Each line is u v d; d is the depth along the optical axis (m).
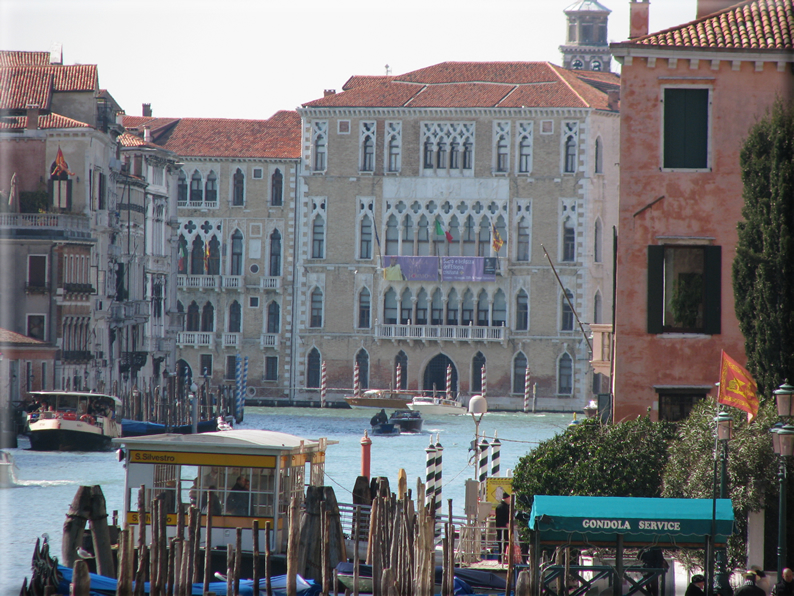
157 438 112.12
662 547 82.50
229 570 89.88
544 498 83.12
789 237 111.88
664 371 118.94
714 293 119.00
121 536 87.75
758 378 111.81
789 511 94.62
